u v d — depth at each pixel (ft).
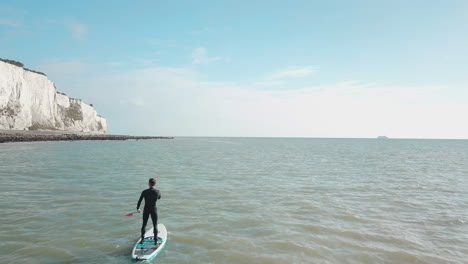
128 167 85.20
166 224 33.81
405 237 30.73
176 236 29.99
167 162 103.35
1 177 61.82
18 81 257.96
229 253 25.93
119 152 148.15
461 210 41.86
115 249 26.48
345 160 125.08
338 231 32.14
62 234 29.78
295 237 30.01
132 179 63.57
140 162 100.94
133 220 34.94
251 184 60.75
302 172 81.66
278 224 34.19
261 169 87.66
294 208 41.60
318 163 109.50
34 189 50.57
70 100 414.00
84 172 72.28
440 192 54.80
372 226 34.14
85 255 25.09
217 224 33.99
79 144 211.61
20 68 261.03
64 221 33.88
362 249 27.30
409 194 52.65
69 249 26.23
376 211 40.75
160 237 29.09
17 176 63.46
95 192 49.55
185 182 61.62
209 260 24.52
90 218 35.32
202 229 32.22
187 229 32.19
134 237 29.45
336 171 84.79
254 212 39.19
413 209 42.09
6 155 108.99
